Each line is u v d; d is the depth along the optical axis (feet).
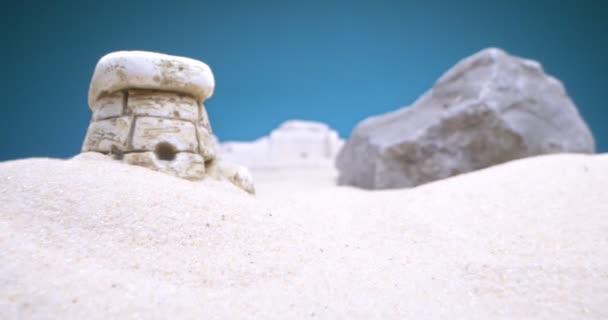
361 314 7.20
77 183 10.41
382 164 28.99
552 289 8.11
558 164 18.31
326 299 7.72
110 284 7.08
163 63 12.99
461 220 13.30
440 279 9.00
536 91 28.37
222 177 15.03
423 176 27.73
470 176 18.76
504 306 7.62
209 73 14.24
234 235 9.94
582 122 29.32
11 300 6.13
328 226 12.81
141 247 8.73
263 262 9.02
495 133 26.17
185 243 9.18
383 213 14.58
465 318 7.14
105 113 13.53
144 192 10.58
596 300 7.59
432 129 27.71
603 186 14.47
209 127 15.25
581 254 9.85
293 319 6.84
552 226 11.99
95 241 8.59
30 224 8.68
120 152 12.91
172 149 13.17
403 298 7.97
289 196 21.56
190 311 6.66
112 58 12.84
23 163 11.73
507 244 11.14
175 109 13.51
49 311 6.03
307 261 9.46
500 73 28.22
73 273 7.21
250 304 7.23
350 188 30.55
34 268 7.09
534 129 26.43
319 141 61.21
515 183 16.28
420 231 12.59
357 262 9.85
